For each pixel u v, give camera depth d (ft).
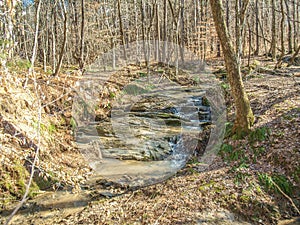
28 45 46.93
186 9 78.84
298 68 45.39
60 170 18.43
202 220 13.78
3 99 18.07
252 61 54.90
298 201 15.05
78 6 54.95
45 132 21.66
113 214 15.61
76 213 16.12
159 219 14.28
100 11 75.72
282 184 15.85
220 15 19.49
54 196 18.29
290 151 17.44
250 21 78.54
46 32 48.21
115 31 67.31
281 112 22.24
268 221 13.92
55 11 41.24
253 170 17.39
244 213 14.33
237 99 21.21
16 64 21.56
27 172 19.10
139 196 17.57
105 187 19.17
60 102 24.54
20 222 15.40
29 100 19.92
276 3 83.20
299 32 76.69
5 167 18.07
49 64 48.67
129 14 81.00
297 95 25.63
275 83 33.73
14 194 17.85
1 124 17.72
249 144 19.98
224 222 13.67
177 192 16.80
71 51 60.85
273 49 54.90
